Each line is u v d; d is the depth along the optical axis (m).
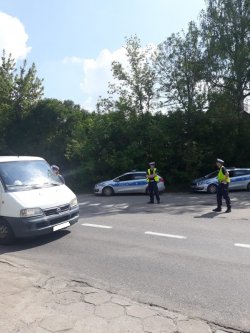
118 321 4.30
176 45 25.42
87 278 5.89
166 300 4.95
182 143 25.09
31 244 8.35
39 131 30.92
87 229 9.88
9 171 8.93
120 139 25.58
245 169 21.67
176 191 23.17
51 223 8.32
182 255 7.10
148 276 5.94
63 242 8.45
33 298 4.97
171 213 12.49
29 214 8.02
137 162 24.56
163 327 4.16
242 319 4.37
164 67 26.66
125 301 4.89
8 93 31.86
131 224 10.50
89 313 4.51
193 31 25.45
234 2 26.61
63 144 28.95
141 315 4.46
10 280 5.71
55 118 30.78
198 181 21.28
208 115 25.06
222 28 26.75
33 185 8.88
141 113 26.22
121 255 7.22
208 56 25.72
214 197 18.02
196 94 25.11
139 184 20.81
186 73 24.92
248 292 5.18
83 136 26.19
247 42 26.19
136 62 25.86
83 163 24.86
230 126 25.70
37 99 32.94
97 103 26.61
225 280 5.66
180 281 5.68
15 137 31.64
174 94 25.19
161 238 8.59
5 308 4.64
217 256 6.96
